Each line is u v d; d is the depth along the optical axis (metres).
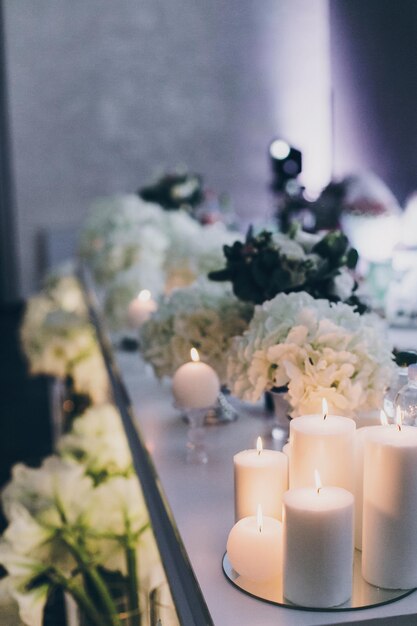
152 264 2.66
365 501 0.77
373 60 3.28
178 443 1.27
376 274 2.01
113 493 1.13
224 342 1.36
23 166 7.08
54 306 3.10
